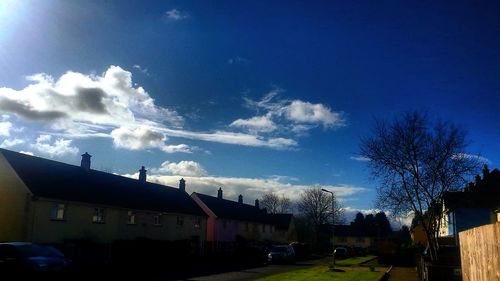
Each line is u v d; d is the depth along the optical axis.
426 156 36.22
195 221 55.22
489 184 48.53
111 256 34.06
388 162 36.69
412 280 29.42
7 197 32.50
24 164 34.88
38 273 21.14
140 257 36.88
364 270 36.16
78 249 31.42
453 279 21.72
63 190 35.19
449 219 50.09
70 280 24.11
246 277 28.03
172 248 41.97
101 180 43.25
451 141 36.19
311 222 104.00
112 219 39.56
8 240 31.61
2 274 21.17
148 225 45.03
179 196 57.09
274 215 97.94
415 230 76.19
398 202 36.59
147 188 50.88
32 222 31.58
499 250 4.80
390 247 49.66
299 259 58.59
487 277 5.54
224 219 65.56
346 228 125.19
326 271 33.09
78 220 35.59
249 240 71.12
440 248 34.25
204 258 48.31
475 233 6.47
